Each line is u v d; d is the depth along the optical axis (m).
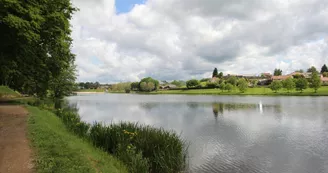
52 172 5.47
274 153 11.78
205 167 9.78
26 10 11.64
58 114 20.31
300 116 25.56
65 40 21.02
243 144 13.55
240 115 27.25
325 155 11.49
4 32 13.12
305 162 10.54
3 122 11.61
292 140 14.61
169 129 18.27
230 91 104.31
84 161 6.54
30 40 12.40
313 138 15.13
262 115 26.95
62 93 48.25
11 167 5.66
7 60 15.55
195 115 27.73
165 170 9.01
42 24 14.89
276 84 86.25
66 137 9.28
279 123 21.19
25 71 20.34
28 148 7.17
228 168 9.71
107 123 21.45
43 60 20.72
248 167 9.90
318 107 34.53
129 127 12.51
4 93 41.00
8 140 8.05
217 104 44.34
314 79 77.81
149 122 22.22
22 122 11.57
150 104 47.62
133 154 8.88
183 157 10.41
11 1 10.34
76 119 16.41
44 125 10.95
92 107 40.22
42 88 26.48
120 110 34.84
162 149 9.84
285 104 40.78
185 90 139.00
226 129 18.30
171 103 49.78
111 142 10.49
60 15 15.80
